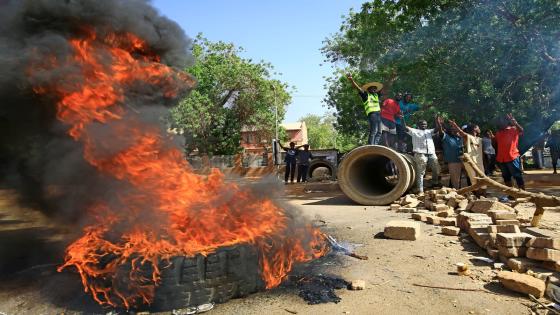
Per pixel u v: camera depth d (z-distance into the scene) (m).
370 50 18.34
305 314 3.49
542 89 15.18
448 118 16.34
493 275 4.34
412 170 10.23
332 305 3.67
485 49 14.45
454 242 5.68
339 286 4.09
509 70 14.84
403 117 12.33
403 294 3.92
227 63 33.03
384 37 17.80
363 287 4.04
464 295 3.86
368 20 18.36
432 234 6.18
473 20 14.15
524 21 13.49
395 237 5.99
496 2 13.68
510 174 9.77
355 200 9.96
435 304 3.69
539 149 25.88
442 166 14.32
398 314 3.49
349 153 10.09
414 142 10.48
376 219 7.71
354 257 5.09
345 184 10.11
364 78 20.67
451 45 14.93
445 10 14.89
